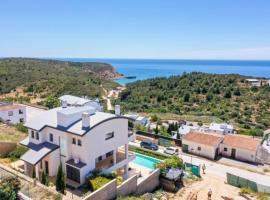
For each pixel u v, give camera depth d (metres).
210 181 33.72
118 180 27.38
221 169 38.34
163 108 97.38
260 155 43.44
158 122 69.38
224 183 33.19
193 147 44.69
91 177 26.73
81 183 26.95
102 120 28.83
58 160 28.95
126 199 23.23
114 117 30.23
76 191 25.66
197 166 35.66
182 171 32.78
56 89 111.38
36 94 103.50
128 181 25.31
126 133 32.44
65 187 25.53
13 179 20.30
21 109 57.22
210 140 43.91
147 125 62.47
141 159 39.31
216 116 85.69
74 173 27.67
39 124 30.45
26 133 41.19
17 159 32.94
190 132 47.50
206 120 76.69
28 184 22.86
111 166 30.39
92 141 27.81
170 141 49.47
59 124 29.28
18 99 90.56
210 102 105.06
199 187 31.52
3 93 101.62
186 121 73.50
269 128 72.38
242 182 32.12
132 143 48.75
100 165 30.23
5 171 25.45
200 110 95.12
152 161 38.53
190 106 101.25
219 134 49.78
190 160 41.59
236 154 42.97
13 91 105.75
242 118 83.06
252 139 44.50
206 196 29.02
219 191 30.62
